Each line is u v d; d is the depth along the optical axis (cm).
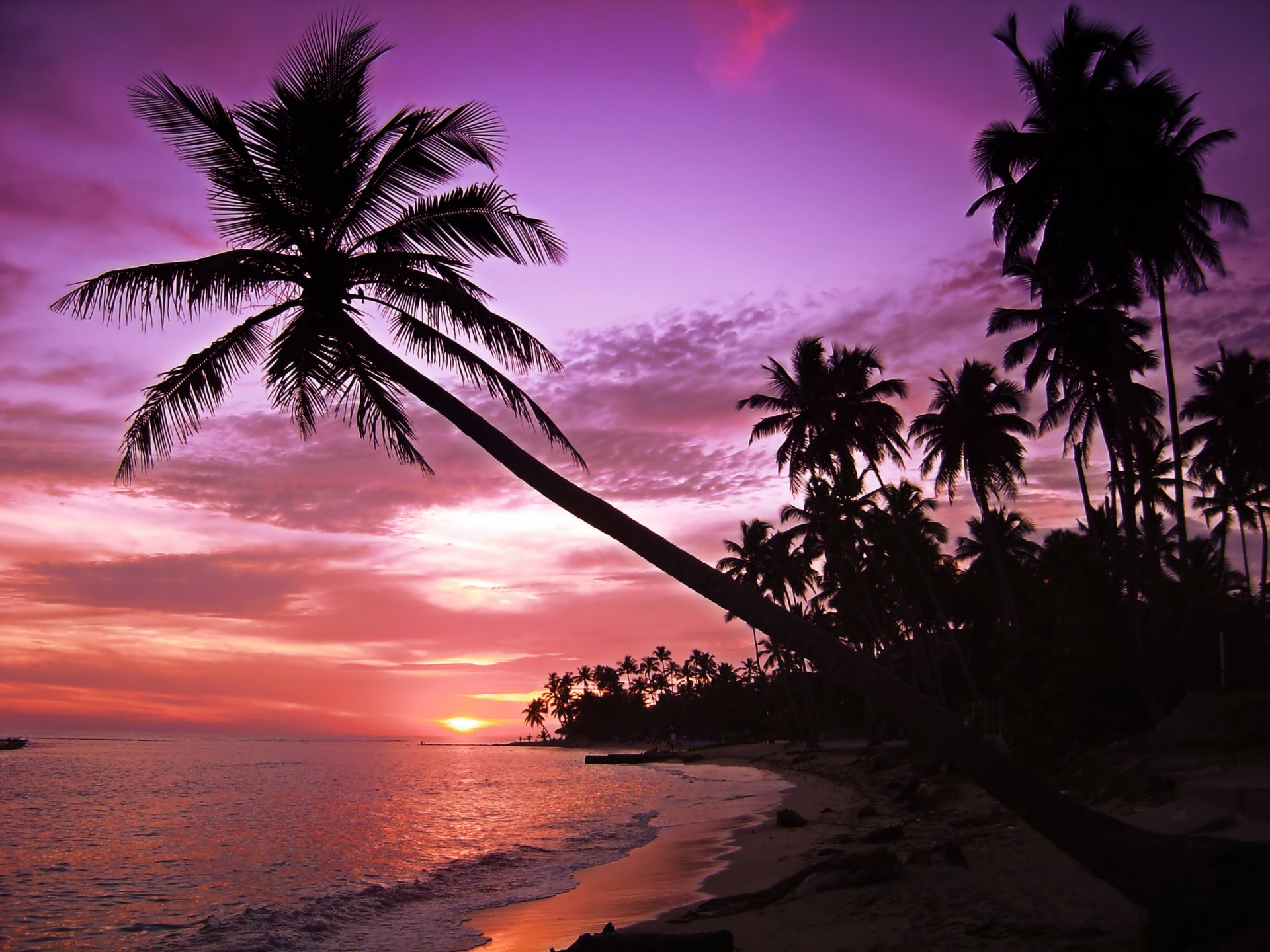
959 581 5219
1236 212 2295
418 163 1098
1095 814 665
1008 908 886
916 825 1741
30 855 2233
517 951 1077
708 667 14762
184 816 3234
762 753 7344
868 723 6175
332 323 1023
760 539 6444
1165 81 2233
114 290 1000
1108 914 796
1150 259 2308
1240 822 886
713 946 817
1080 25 2308
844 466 4075
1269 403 3981
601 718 16275
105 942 1259
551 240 1129
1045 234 2452
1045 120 2358
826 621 6181
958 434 3803
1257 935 573
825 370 3988
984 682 3900
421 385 948
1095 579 2495
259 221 1073
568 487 859
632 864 1750
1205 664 2070
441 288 1049
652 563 814
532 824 2822
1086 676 2167
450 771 7400
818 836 1825
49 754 10406
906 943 820
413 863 2033
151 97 1030
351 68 1079
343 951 1127
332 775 6512
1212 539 4481
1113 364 2511
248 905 1518
